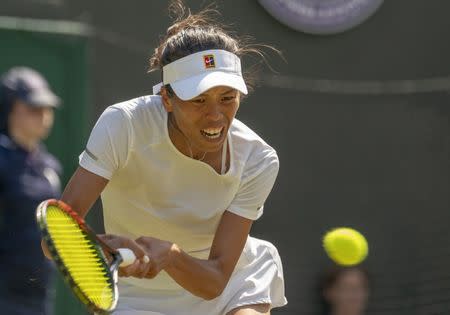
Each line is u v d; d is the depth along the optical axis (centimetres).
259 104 2677
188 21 1266
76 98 2416
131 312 1363
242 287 1401
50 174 1761
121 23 2494
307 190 2706
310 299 2600
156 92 1273
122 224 1318
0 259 1683
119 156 1225
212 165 1256
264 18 2677
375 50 2789
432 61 2834
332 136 2739
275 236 2664
